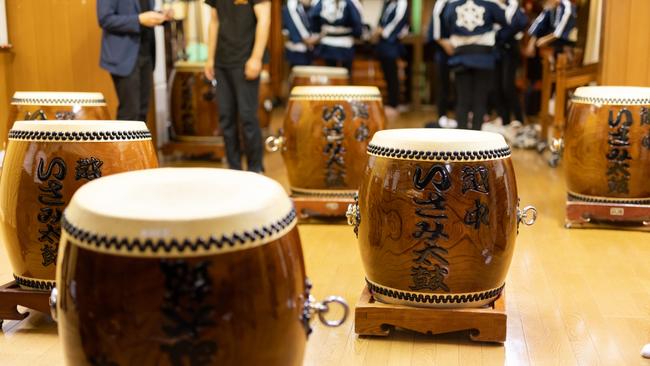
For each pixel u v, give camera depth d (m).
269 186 1.47
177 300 1.28
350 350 2.12
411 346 2.15
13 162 2.15
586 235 3.38
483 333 2.13
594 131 3.43
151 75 4.55
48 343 2.17
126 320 1.29
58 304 1.41
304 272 1.48
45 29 4.75
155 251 1.27
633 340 2.19
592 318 2.36
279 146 3.69
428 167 2.07
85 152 2.11
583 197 3.57
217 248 1.29
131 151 2.17
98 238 1.30
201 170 1.60
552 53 5.81
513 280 2.73
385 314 2.17
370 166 2.20
